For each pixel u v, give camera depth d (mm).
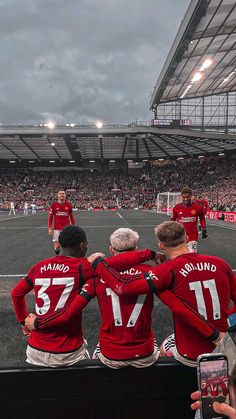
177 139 49594
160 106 51812
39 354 2451
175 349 2525
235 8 23188
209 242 13992
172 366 2260
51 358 2422
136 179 69062
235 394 1408
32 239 15227
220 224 25281
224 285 2418
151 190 65312
